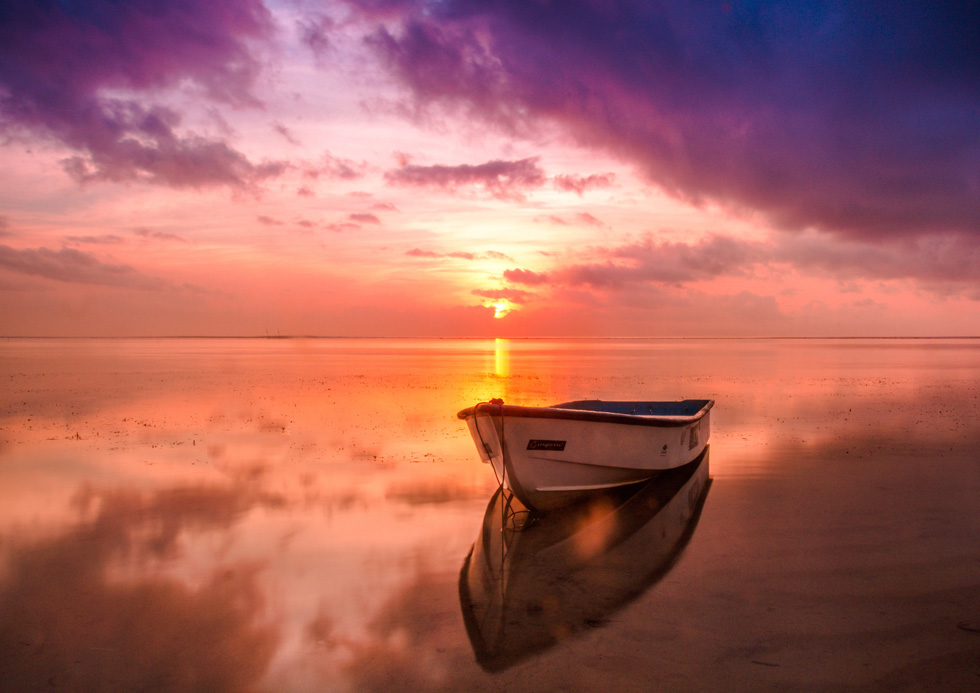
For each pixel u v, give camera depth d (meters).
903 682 5.38
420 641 6.14
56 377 40.09
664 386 34.09
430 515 10.26
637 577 7.72
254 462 14.00
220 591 7.22
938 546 8.63
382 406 24.42
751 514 10.29
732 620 6.54
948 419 20.75
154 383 35.53
